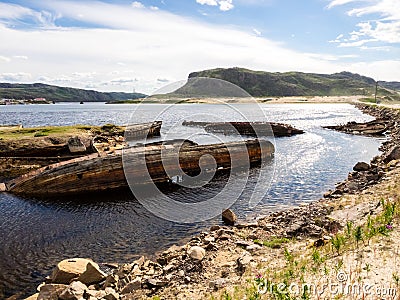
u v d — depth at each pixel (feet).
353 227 36.86
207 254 37.19
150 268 36.68
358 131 168.45
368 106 354.13
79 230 50.37
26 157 93.56
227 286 27.84
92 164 68.54
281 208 57.52
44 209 59.82
